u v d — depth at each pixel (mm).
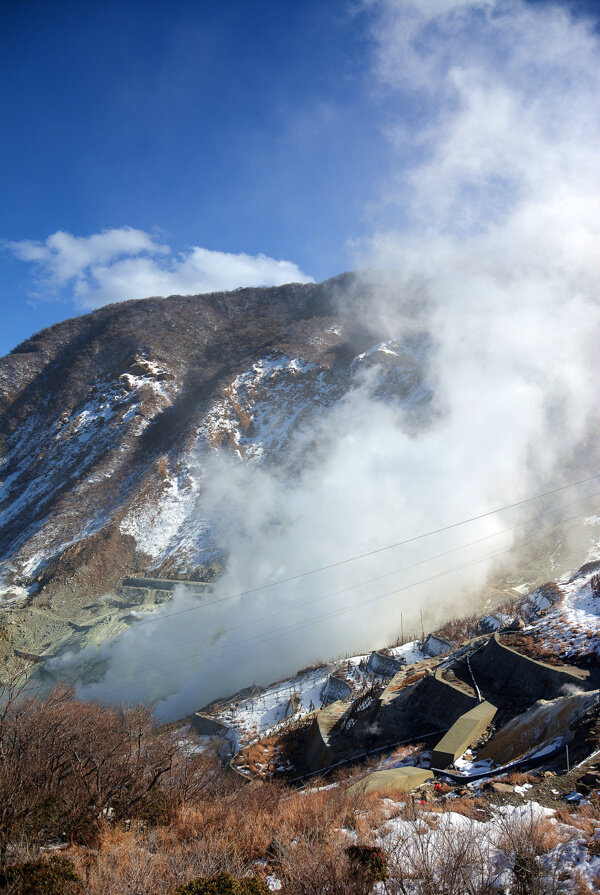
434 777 15031
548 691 18797
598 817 9539
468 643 28328
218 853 9305
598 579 25516
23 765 11352
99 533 96812
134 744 15492
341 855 8508
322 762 22906
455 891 7637
